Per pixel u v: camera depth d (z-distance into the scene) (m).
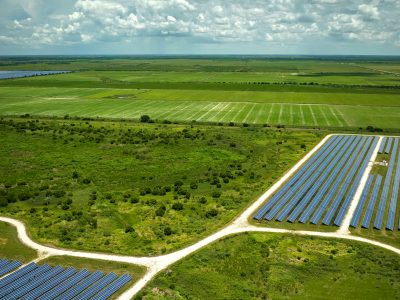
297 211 82.00
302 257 65.56
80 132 149.25
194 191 95.62
